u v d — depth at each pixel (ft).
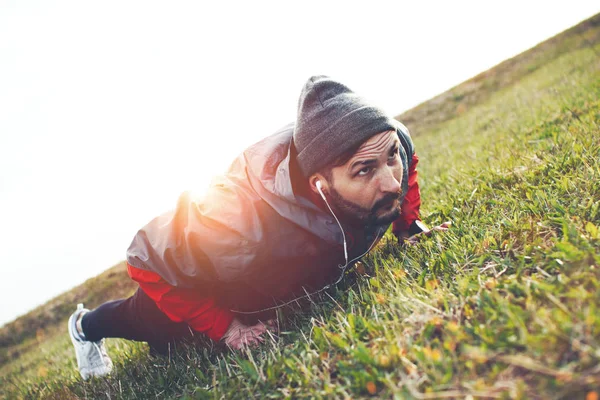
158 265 7.20
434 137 34.60
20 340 27.37
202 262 7.05
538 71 46.37
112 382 9.21
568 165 9.00
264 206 6.80
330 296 7.55
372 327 5.83
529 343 4.08
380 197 6.13
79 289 30.60
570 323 3.99
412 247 8.31
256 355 7.07
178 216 7.18
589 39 47.11
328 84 6.34
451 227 8.34
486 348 4.40
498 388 3.94
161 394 7.52
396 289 6.45
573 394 3.58
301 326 7.46
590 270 4.99
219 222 6.77
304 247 6.88
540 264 5.65
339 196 6.31
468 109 48.47
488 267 6.20
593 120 12.03
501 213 7.88
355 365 5.27
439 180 14.65
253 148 7.37
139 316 8.63
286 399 5.30
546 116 17.24
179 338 8.84
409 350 4.99
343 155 5.94
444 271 6.82
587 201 6.97
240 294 7.63
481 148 17.40
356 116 5.90
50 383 11.94
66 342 19.51
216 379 6.72
